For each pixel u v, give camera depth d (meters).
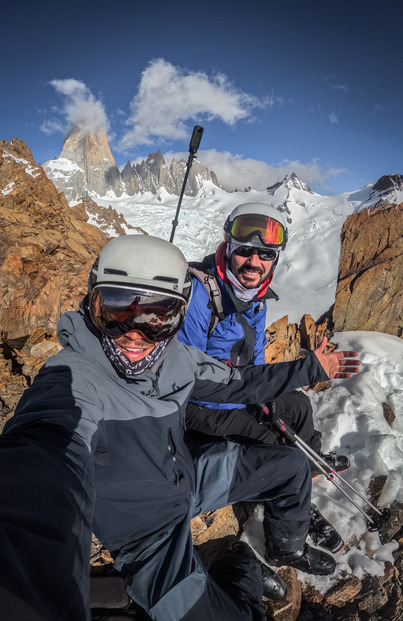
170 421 1.83
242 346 3.11
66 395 1.49
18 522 0.80
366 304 6.71
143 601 1.79
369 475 3.61
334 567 2.69
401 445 4.34
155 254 1.60
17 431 1.21
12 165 7.93
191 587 1.71
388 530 3.12
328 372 2.40
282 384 2.34
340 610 2.57
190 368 2.08
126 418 1.70
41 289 4.40
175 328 1.74
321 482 3.50
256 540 2.91
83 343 1.71
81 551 0.91
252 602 1.99
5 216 5.95
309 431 3.46
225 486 2.22
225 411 2.90
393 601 2.62
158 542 1.84
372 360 5.61
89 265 6.18
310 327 6.43
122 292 1.57
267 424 3.46
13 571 0.66
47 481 0.97
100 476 1.70
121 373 1.73
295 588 2.57
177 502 1.88
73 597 0.78
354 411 4.31
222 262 2.92
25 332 4.00
